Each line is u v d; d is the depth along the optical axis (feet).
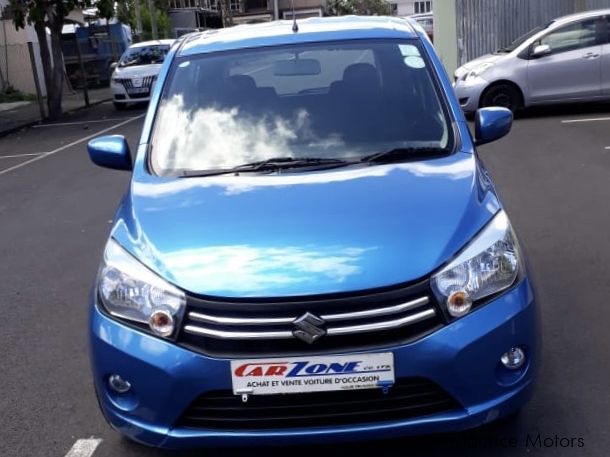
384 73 14.32
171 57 15.48
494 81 42.45
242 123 13.80
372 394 9.73
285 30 15.70
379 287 9.61
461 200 11.02
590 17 42.04
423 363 9.56
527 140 36.17
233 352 9.69
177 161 13.30
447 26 59.88
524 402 10.25
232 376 9.63
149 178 12.91
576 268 18.70
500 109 14.47
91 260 22.86
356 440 9.78
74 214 29.12
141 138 13.97
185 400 9.80
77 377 14.90
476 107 42.96
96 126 60.23
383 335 9.58
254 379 9.61
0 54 90.63
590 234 21.30
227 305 9.65
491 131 14.17
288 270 9.81
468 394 9.76
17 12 67.67
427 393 9.73
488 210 11.02
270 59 14.82
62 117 69.21
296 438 9.73
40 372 15.24
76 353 16.05
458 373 9.66
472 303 9.87
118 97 71.10
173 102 14.42
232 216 11.05
